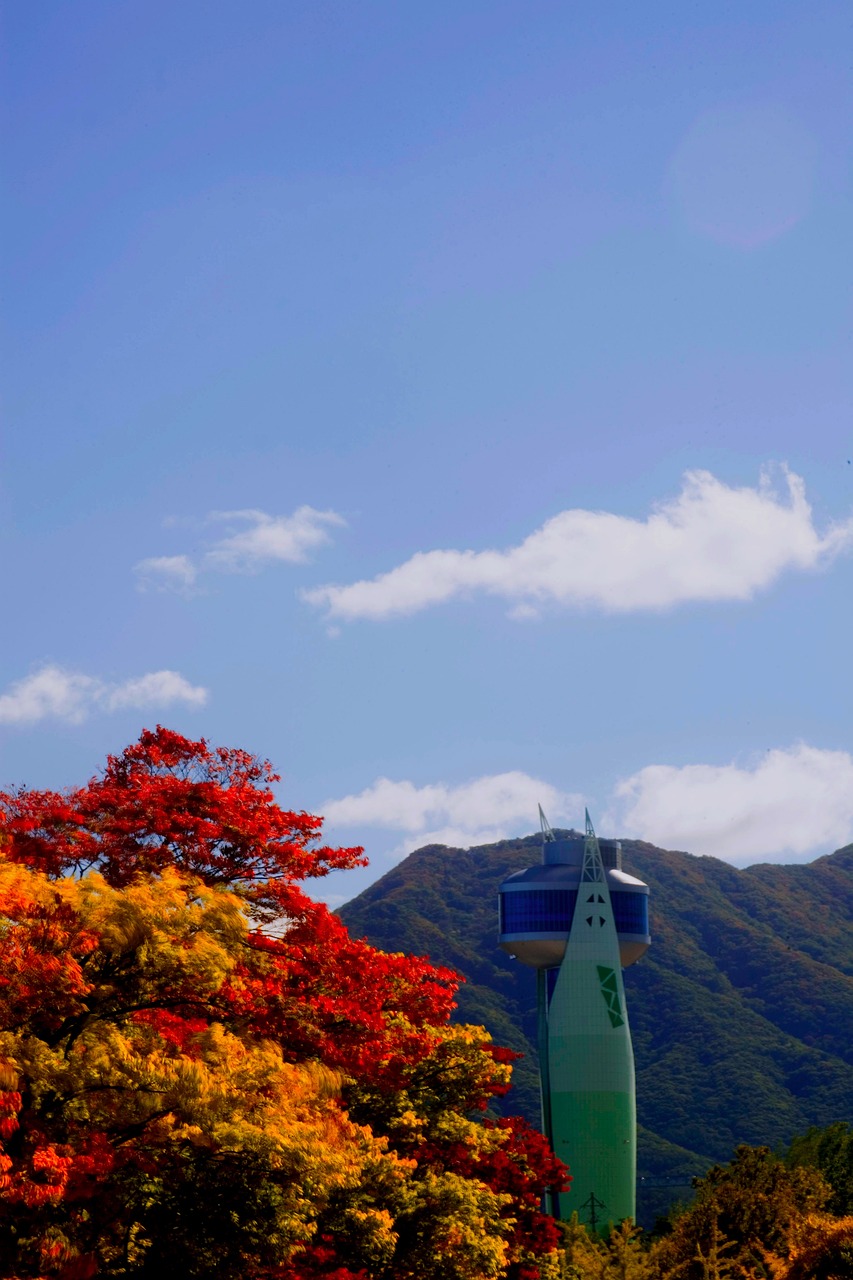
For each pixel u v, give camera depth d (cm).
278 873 3441
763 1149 9881
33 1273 2289
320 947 3238
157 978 2638
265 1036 2975
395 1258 3659
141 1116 2470
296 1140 2552
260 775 3850
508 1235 5175
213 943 2670
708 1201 8012
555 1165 5578
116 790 3381
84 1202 2456
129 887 2717
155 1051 2580
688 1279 7462
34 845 3138
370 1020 3173
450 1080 4488
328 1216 3322
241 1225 2550
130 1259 2617
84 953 2541
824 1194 8225
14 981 2367
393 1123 4059
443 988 3844
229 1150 2550
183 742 3772
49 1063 2384
